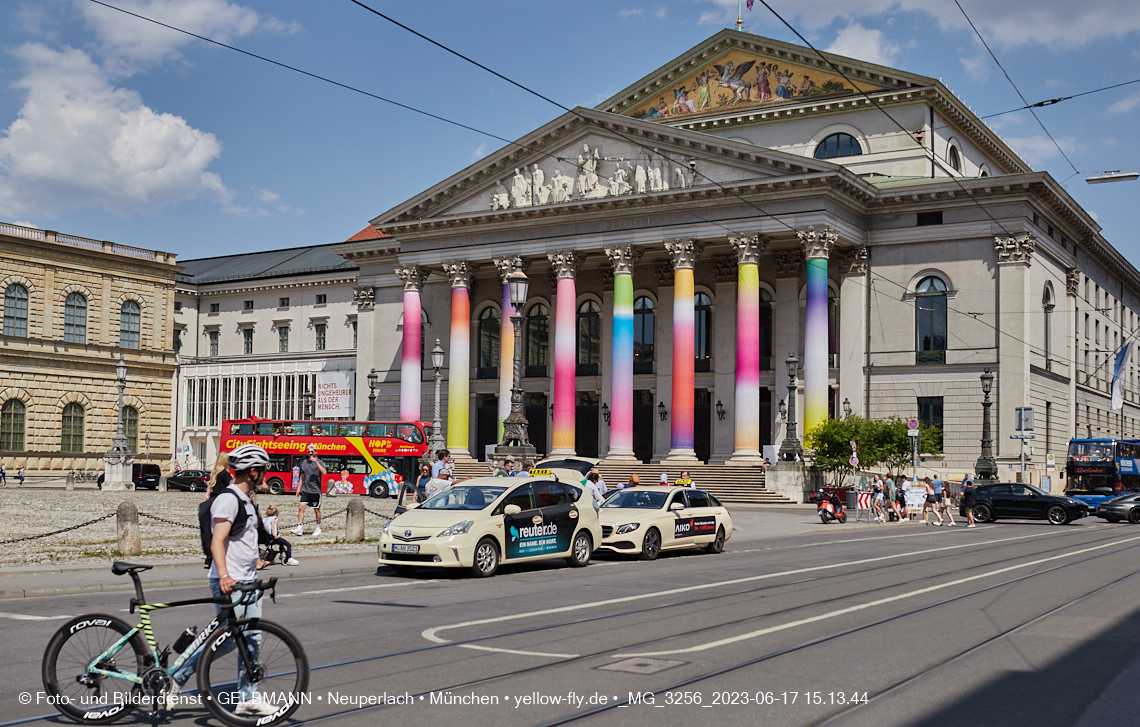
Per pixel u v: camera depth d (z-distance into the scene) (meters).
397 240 72.19
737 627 13.96
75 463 82.75
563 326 62.56
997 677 10.73
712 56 68.19
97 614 9.00
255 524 9.38
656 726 8.76
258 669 8.74
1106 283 77.00
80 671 8.92
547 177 63.78
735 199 57.62
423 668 11.12
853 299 60.12
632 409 62.25
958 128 67.12
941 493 47.44
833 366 60.53
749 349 56.69
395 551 21.00
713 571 22.59
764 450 56.34
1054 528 42.19
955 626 14.05
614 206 60.81
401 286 75.38
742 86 67.12
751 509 50.53
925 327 58.44
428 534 20.88
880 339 59.41
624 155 61.09
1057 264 63.34
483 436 71.19
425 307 74.00
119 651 8.92
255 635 8.80
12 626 14.11
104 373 84.94
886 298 59.50
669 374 65.06
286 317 94.56
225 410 96.00
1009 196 56.25
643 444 66.75
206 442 95.69
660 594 17.94
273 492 61.56
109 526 32.62
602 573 22.33
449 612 15.55
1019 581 19.91
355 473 60.66
